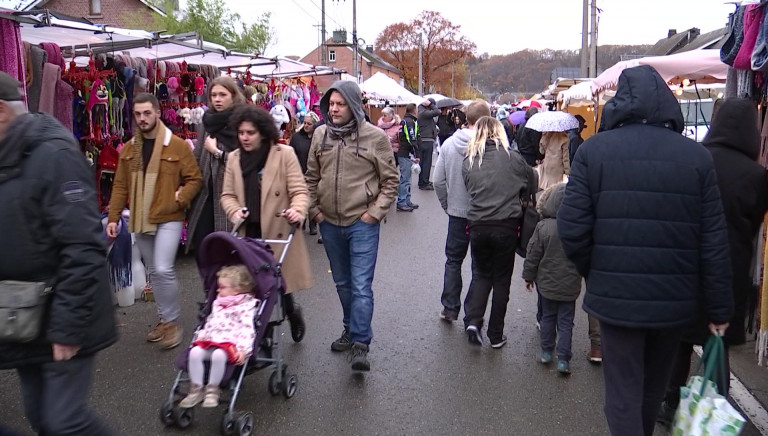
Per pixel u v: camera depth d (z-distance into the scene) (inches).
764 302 160.2
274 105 478.3
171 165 196.4
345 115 183.3
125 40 293.3
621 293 114.4
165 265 198.8
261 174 180.9
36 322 98.8
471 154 199.6
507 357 199.8
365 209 183.9
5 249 97.2
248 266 152.5
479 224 195.6
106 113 292.7
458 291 229.9
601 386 179.0
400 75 2903.5
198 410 161.0
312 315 238.4
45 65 244.4
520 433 152.3
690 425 116.5
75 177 100.2
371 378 182.7
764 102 194.5
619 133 118.3
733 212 136.7
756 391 177.2
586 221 118.7
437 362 195.3
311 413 161.0
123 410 161.2
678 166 112.9
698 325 134.8
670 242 112.9
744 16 180.1
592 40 1098.7
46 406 103.4
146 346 205.5
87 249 100.0
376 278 293.1
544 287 184.5
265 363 164.1
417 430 153.4
